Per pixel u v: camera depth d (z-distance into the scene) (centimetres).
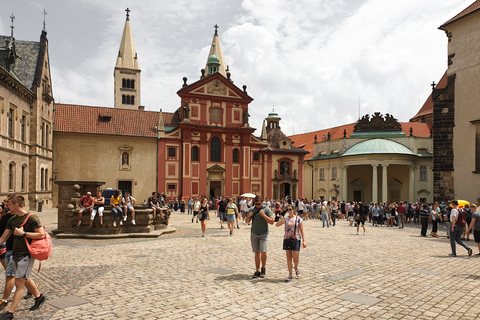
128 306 828
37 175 4250
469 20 3472
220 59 8606
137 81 9119
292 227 1096
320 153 6838
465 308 840
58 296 904
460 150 3494
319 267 1290
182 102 5828
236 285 1019
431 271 1254
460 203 2639
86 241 1903
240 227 2745
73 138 5178
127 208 2106
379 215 3594
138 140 5494
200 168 5797
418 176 6009
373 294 945
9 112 3612
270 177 6212
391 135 6131
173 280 1071
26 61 4366
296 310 811
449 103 3600
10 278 803
